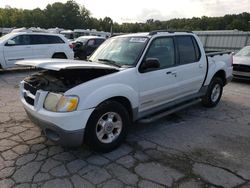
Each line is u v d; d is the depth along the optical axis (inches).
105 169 126.9
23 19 3038.9
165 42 175.9
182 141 161.3
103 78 135.7
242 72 366.9
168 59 176.9
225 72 239.9
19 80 355.3
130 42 172.2
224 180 120.1
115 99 144.2
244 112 226.8
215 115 215.8
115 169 127.1
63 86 133.6
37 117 131.6
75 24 3464.6
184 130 179.8
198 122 197.3
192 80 197.9
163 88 170.9
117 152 144.6
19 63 143.0
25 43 425.4
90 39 634.8
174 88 180.7
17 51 414.6
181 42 189.5
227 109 234.8
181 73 184.1
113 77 139.5
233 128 186.5
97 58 177.3
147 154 143.2
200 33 903.1
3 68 406.9
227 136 171.2
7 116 198.5
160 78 166.4
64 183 114.8
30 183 114.3
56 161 133.2
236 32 813.2
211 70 219.3
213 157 141.4
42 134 165.0
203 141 162.2
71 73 146.7
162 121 197.2
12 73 416.5
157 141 160.4
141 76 153.9
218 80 235.5
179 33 190.2
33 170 124.4
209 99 230.5
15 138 158.9
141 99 157.4
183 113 219.0
